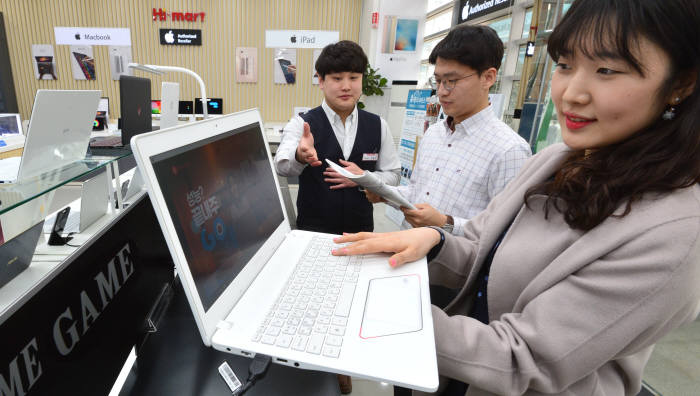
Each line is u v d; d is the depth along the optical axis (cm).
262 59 559
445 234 78
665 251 41
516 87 305
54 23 516
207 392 60
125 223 70
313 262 71
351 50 147
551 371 49
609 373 56
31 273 70
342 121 166
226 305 54
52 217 102
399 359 47
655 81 41
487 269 75
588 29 42
